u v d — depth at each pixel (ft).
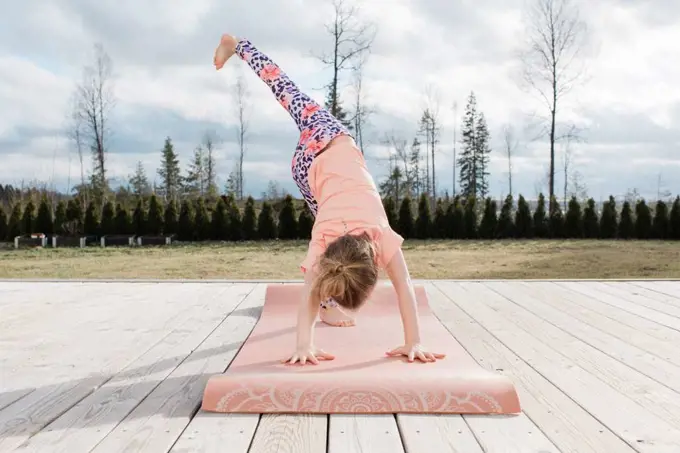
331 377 6.43
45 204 44.91
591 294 14.20
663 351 8.92
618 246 40.04
